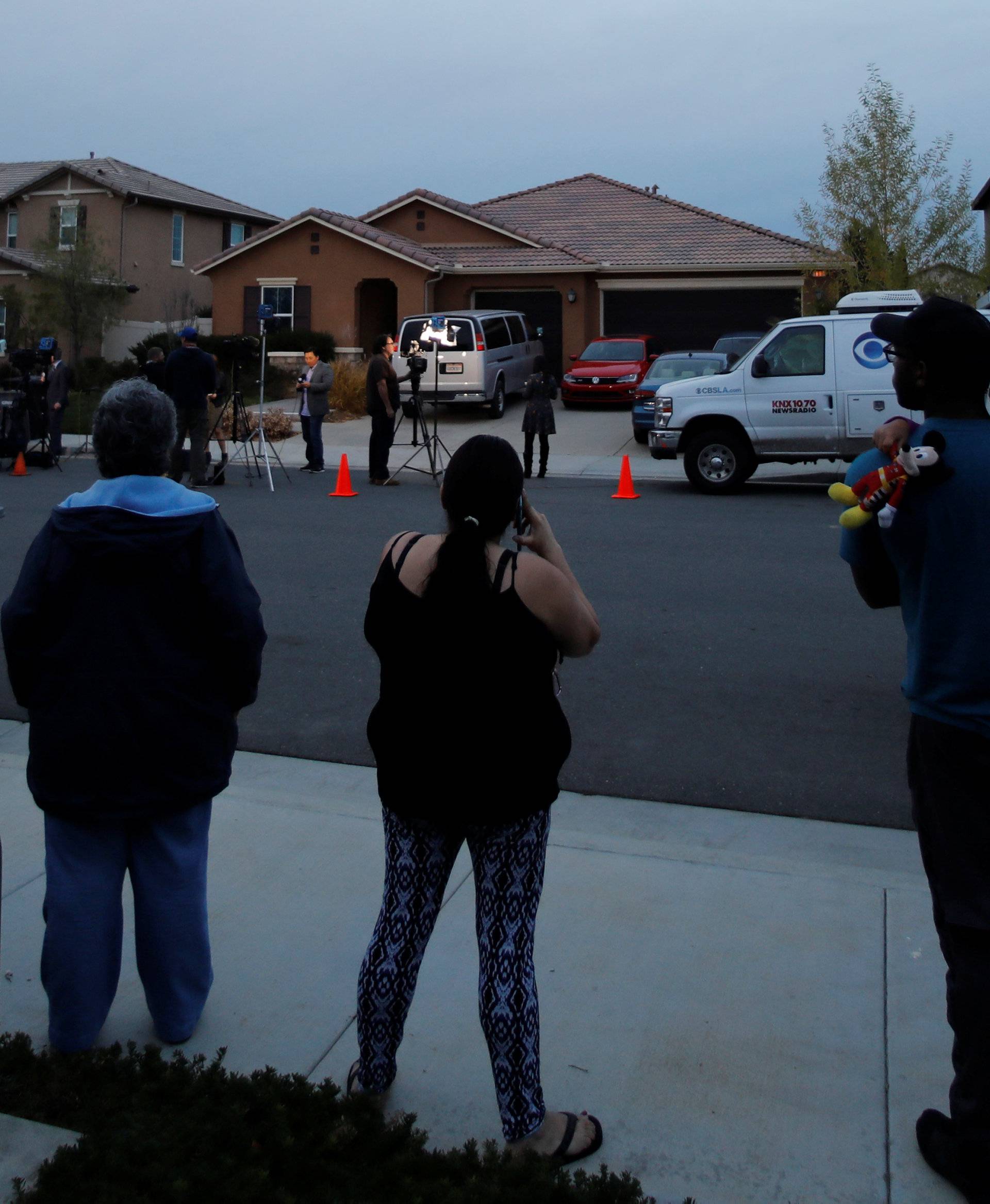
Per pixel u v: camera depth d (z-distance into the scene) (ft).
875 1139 9.41
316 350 91.86
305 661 23.35
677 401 48.03
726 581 30.50
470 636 8.32
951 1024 8.41
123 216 115.14
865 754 18.26
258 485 50.78
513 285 94.79
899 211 71.05
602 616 26.86
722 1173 9.05
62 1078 9.92
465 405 82.69
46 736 9.73
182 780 9.95
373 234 91.61
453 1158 8.98
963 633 8.04
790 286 92.38
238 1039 10.80
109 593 9.62
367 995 9.21
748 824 15.66
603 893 13.47
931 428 8.38
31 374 56.49
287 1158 8.99
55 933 10.06
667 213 105.29
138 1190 8.67
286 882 13.80
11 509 41.83
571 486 51.55
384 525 39.19
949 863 8.27
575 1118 9.30
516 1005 8.71
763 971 11.80
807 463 50.49
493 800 8.47
